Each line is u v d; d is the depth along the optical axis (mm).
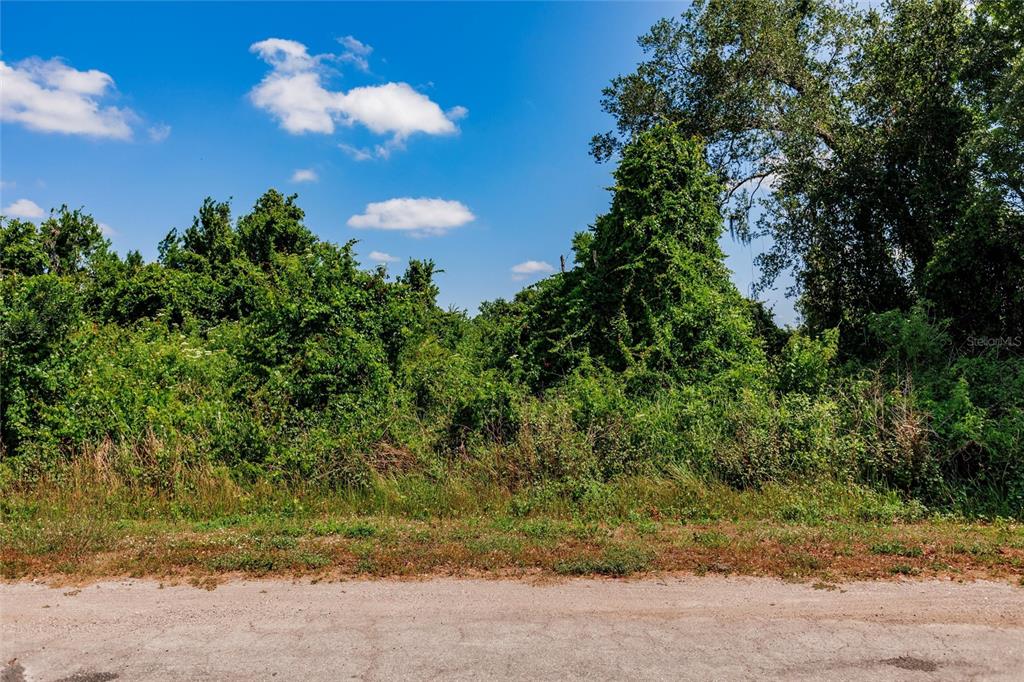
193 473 8719
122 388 10039
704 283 14234
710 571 6082
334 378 10039
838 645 4574
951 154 16797
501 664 4277
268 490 8648
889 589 5648
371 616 5059
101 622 4953
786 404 10109
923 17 17156
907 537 7020
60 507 7996
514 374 13266
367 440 9422
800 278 21531
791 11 21156
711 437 9477
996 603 5336
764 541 6902
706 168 15297
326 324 10469
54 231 22453
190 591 5578
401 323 11922
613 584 5766
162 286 19547
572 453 9000
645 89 22906
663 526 7652
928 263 15367
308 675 4129
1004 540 6969
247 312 20203
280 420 9578
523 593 5543
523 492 8586
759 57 20719
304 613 5117
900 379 10609
